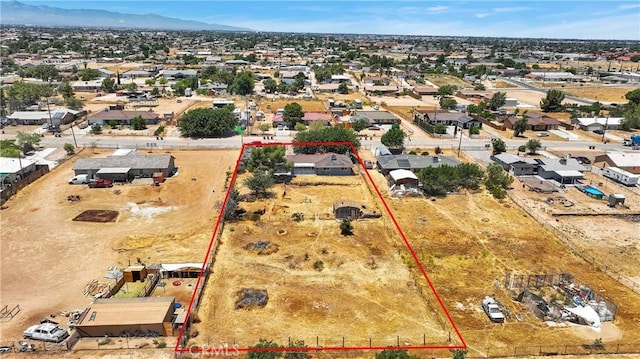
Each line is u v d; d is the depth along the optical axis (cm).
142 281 4209
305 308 3806
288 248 4875
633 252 4956
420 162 7431
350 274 4375
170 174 7175
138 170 6956
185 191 6494
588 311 3744
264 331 3500
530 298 3953
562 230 5456
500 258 4772
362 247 4938
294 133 9906
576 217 5872
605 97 15925
